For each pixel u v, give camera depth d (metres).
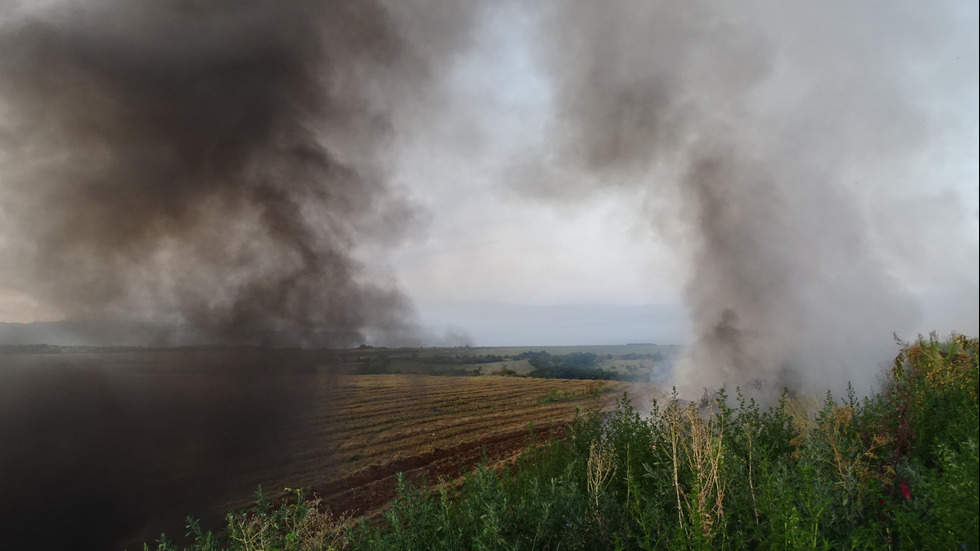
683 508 4.11
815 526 3.08
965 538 2.59
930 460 4.16
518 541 3.91
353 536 4.91
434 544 4.34
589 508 4.44
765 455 4.31
